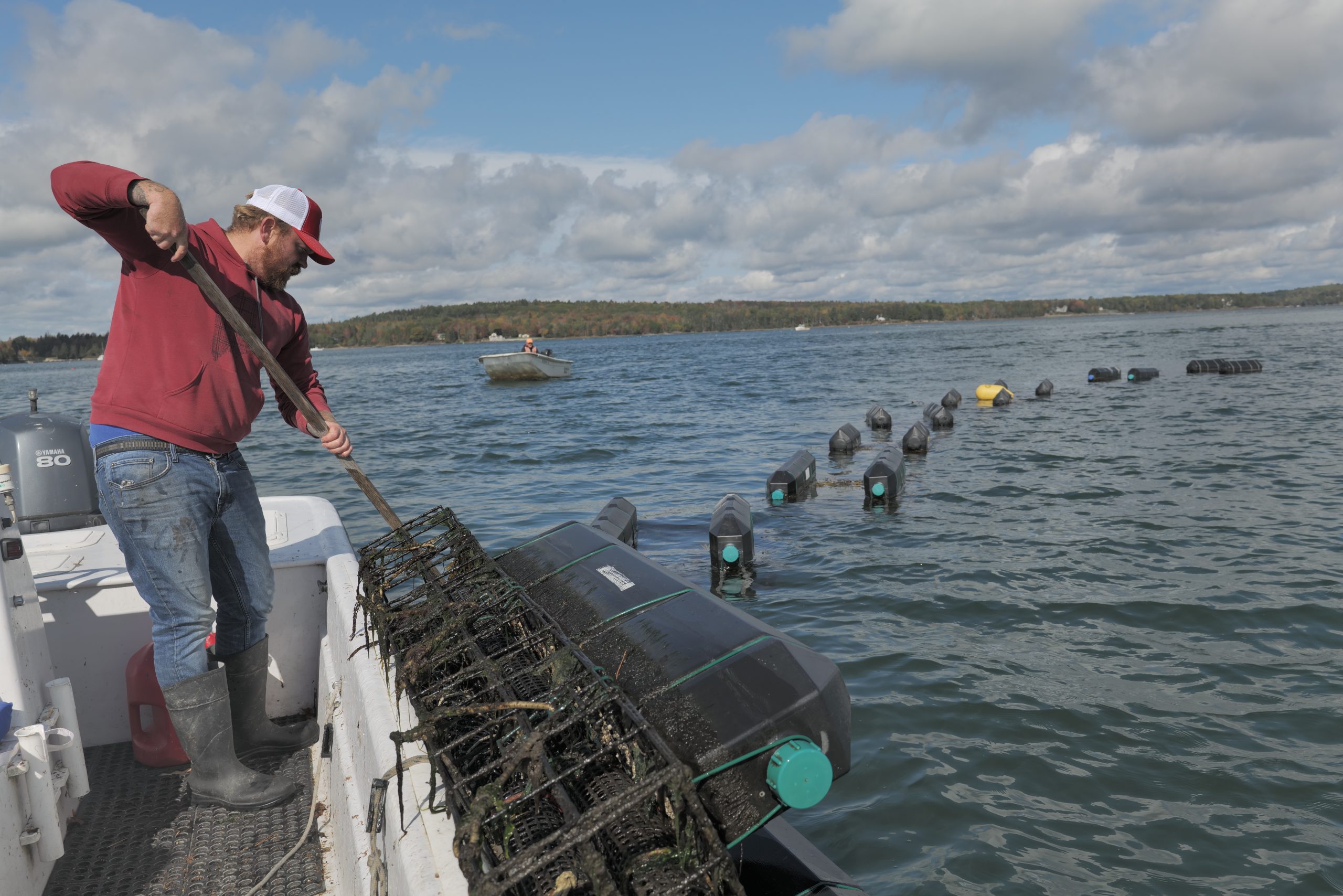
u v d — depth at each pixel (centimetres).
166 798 269
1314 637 601
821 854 259
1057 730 479
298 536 367
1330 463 1276
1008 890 346
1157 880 350
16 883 204
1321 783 416
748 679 178
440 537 272
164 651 245
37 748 213
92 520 388
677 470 1487
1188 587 716
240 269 243
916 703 518
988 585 742
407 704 205
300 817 257
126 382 226
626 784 156
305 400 253
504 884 117
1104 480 1205
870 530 966
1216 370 3083
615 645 208
